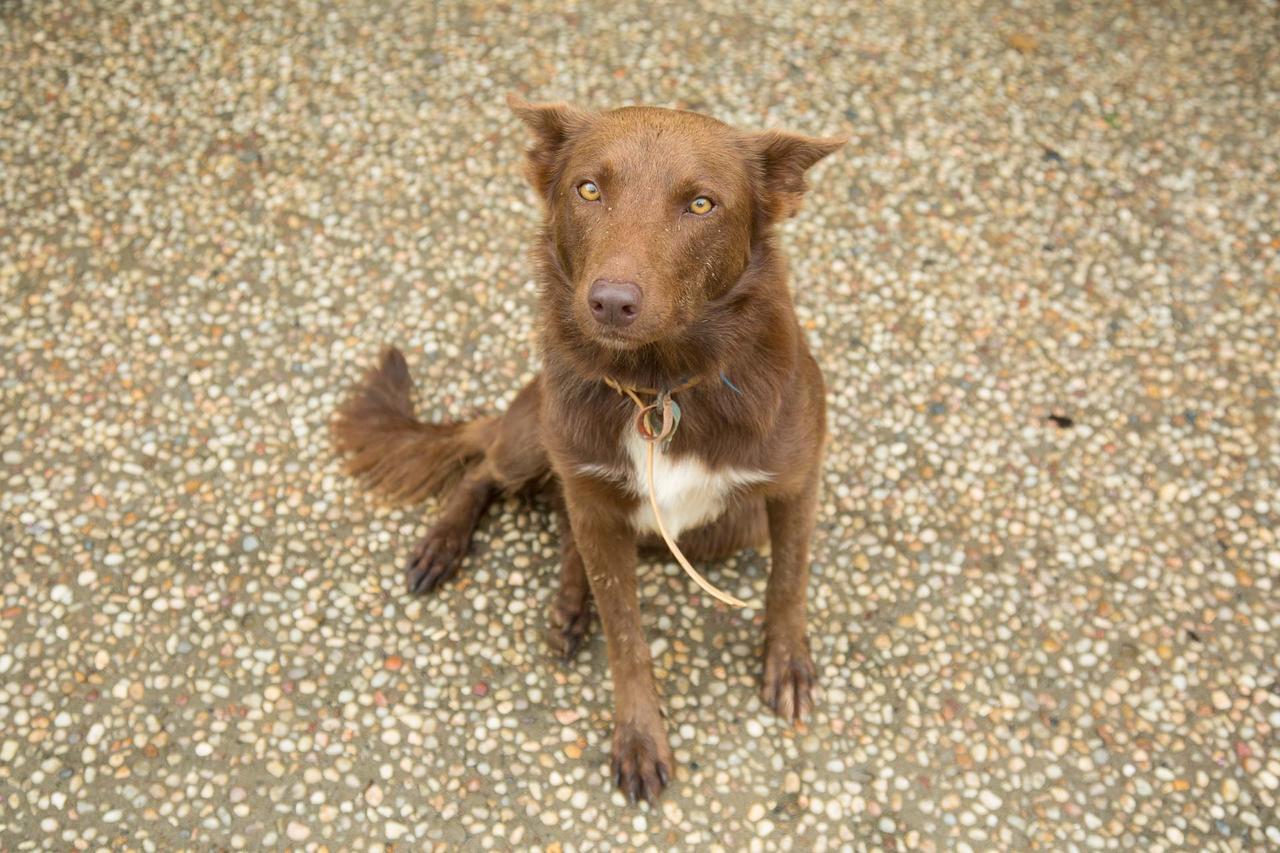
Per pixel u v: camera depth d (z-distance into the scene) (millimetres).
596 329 1325
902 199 1916
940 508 1684
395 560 1653
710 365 1404
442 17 2096
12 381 1757
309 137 1967
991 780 1518
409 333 1810
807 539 1520
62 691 1555
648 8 2113
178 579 1628
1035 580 1636
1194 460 1712
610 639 1514
